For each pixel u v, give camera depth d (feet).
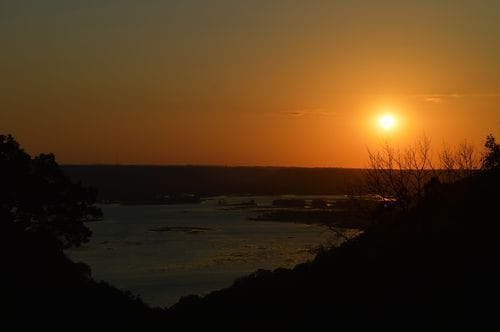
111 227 444.55
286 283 93.04
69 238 130.62
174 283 213.05
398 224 85.87
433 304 59.67
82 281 108.58
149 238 369.91
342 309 69.92
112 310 99.30
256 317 83.46
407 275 68.44
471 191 81.51
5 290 85.56
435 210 81.97
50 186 125.70
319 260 95.61
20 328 76.48
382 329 59.77
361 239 90.22
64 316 86.17
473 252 66.23
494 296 56.70
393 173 90.79
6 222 112.06
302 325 71.41
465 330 52.85
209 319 94.17
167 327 97.60
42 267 100.68
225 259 267.39
